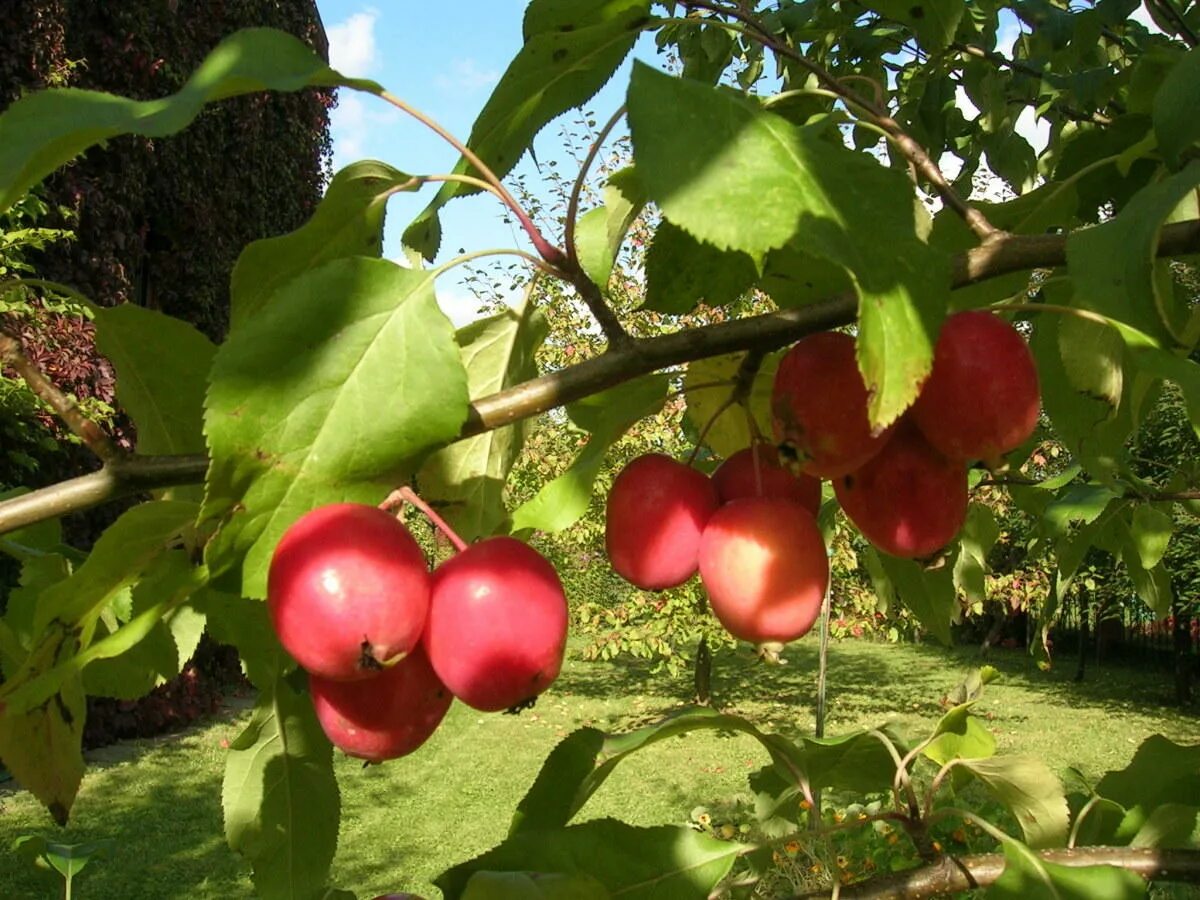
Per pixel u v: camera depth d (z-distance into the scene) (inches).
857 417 44.4
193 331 53.9
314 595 37.5
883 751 69.3
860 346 35.9
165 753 413.1
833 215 37.8
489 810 335.9
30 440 351.3
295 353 40.4
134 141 439.5
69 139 38.5
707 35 107.0
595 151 45.5
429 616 40.8
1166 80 53.8
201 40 504.1
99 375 402.3
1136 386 65.4
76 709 54.7
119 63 442.3
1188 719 506.0
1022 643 781.3
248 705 514.6
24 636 61.0
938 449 46.2
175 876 270.8
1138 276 45.6
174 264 518.3
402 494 45.4
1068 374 61.2
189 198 504.1
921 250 38.3
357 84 43.7
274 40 42.2
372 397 41.0
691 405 62.4
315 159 644.7
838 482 50.2
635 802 342.0
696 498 51.3
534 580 41.1
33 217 338.3
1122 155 60.7
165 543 44.1
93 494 45.1
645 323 433.1
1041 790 63.2
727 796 346.6
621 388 54.6
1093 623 626.5
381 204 51.1
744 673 611.5
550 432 439.5
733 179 38.1
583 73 57.2
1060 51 114.7
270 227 592.4
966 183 139.8
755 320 46.9
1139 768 73.2
